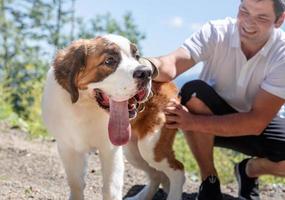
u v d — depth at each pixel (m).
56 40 10.32
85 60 1.42
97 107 1.48
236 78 1.80
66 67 1.44
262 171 1.97
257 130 1.72
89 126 1.51
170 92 1.75
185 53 1.78
